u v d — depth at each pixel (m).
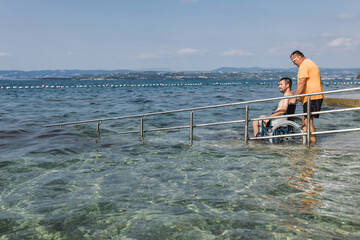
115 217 3.14
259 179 4.22
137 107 17.77
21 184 4.20
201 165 5.05
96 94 35.91
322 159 5.16
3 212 3.30
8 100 24.89
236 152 5.87
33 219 3.12
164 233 2.80
